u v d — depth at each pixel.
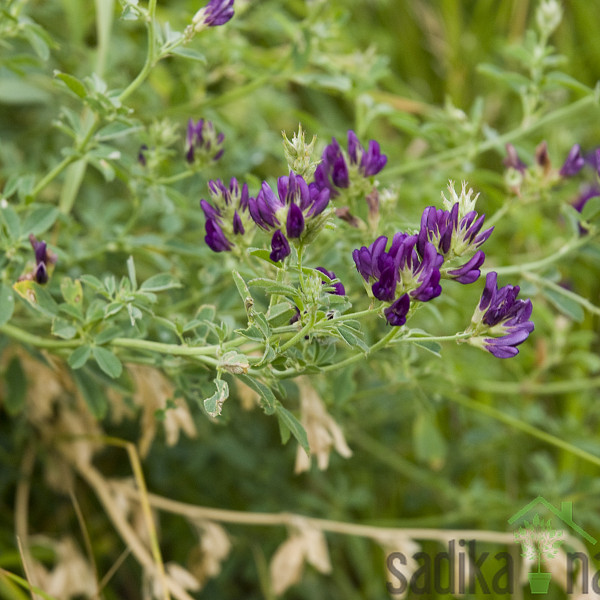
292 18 1.06
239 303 0.73
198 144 0.71
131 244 0.73
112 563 0.83
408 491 0.92
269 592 0.83
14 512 0.83
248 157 0.81
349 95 0.79
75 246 0.75
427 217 0.60
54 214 0.69
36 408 0.77
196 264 0.74
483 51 1.14
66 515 0.82
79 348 0.65
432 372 0.75
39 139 0.85
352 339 0.60
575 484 0.86
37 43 0.70
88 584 0.77
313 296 0.60
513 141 0.79
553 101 1.05
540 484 0.83
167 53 0.66
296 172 0.61
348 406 0.75
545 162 0.74
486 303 0.61
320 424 0.72
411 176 0.89
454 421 0.94
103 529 0.83
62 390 0.79
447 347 0.84
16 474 0.80
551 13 0.76
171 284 0.66
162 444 0.83
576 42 1.15
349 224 0.68
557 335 0.83
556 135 1.03
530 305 0.61
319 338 0.62
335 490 0.89
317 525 0.77
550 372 0.96
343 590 0.88
